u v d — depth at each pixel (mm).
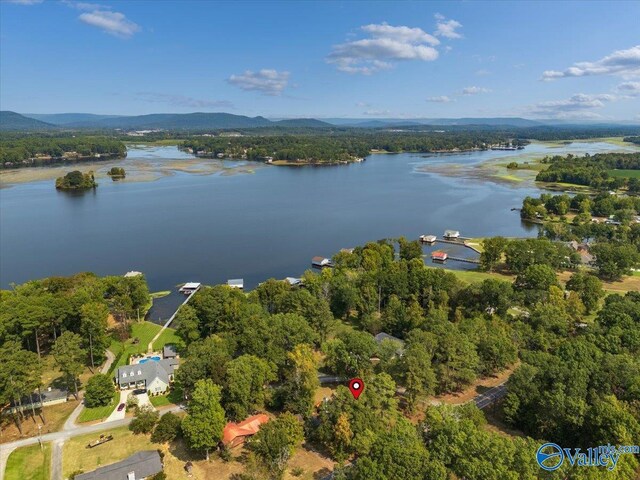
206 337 126312
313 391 93438
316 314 125750
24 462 81188
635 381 83562
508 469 66312
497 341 107812
